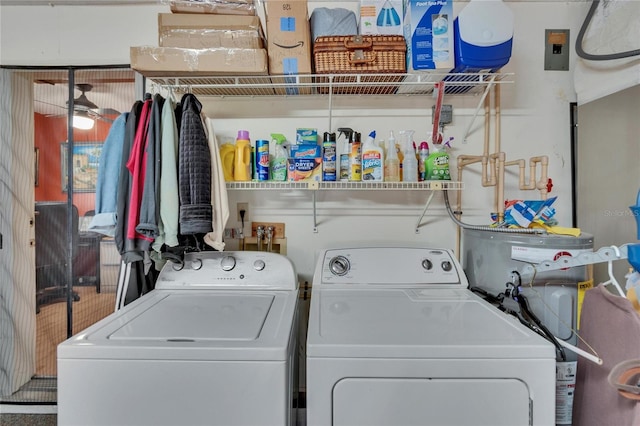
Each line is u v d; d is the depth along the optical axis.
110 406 0.84
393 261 1.43
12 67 1.76
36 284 1.83
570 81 1.75
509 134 1.75
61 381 0.84
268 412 0.84
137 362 0.84
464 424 0.82
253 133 1.76
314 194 1.68
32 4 1.74
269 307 1.18
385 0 1.47
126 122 1.30
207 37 1.35
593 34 1.56
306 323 1.75
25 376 1.81
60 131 1.81
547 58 1.75
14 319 1.80
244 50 1.34
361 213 1.76
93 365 0.85
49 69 1.77
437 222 1.76
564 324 1.16
